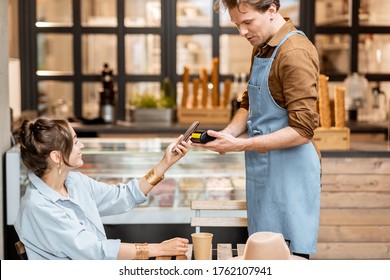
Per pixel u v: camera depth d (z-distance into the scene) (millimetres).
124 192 2605
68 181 2434
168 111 6309
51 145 2256
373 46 6746
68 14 6660
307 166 2742
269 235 1919
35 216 2230
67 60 6727
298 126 2590
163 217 3783
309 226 2760
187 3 6695
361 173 4305
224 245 2652
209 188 3775
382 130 5945
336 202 4332
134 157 3701
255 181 2836
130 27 6668
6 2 3793
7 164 3678
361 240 4371
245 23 2625
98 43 6758
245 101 3061
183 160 3760
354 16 6676
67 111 6625
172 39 6691
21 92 6637
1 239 3656
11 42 6637
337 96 4387
